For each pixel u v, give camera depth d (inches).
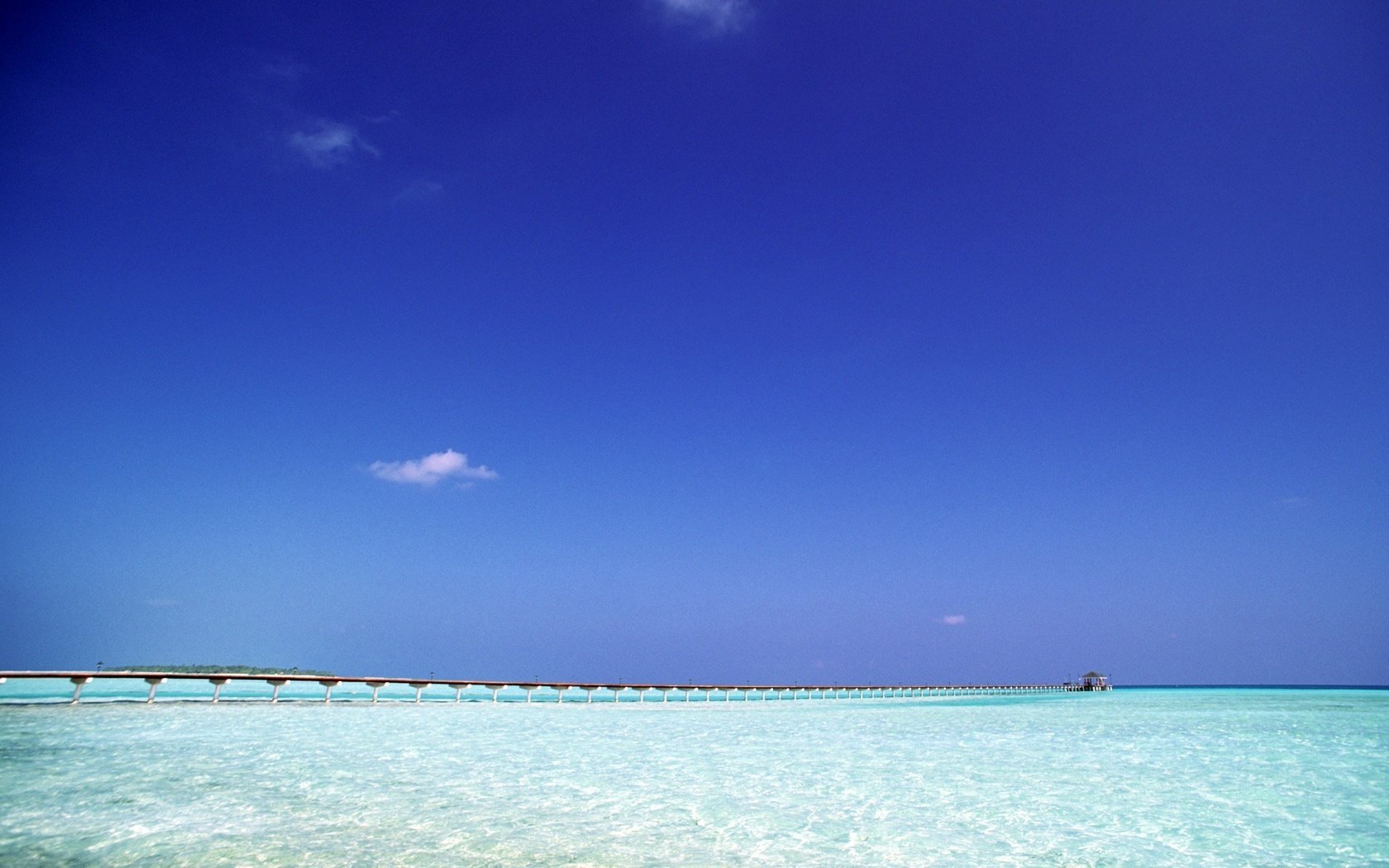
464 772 521.3
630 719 1128.2
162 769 483.5
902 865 310.0
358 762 548.4
